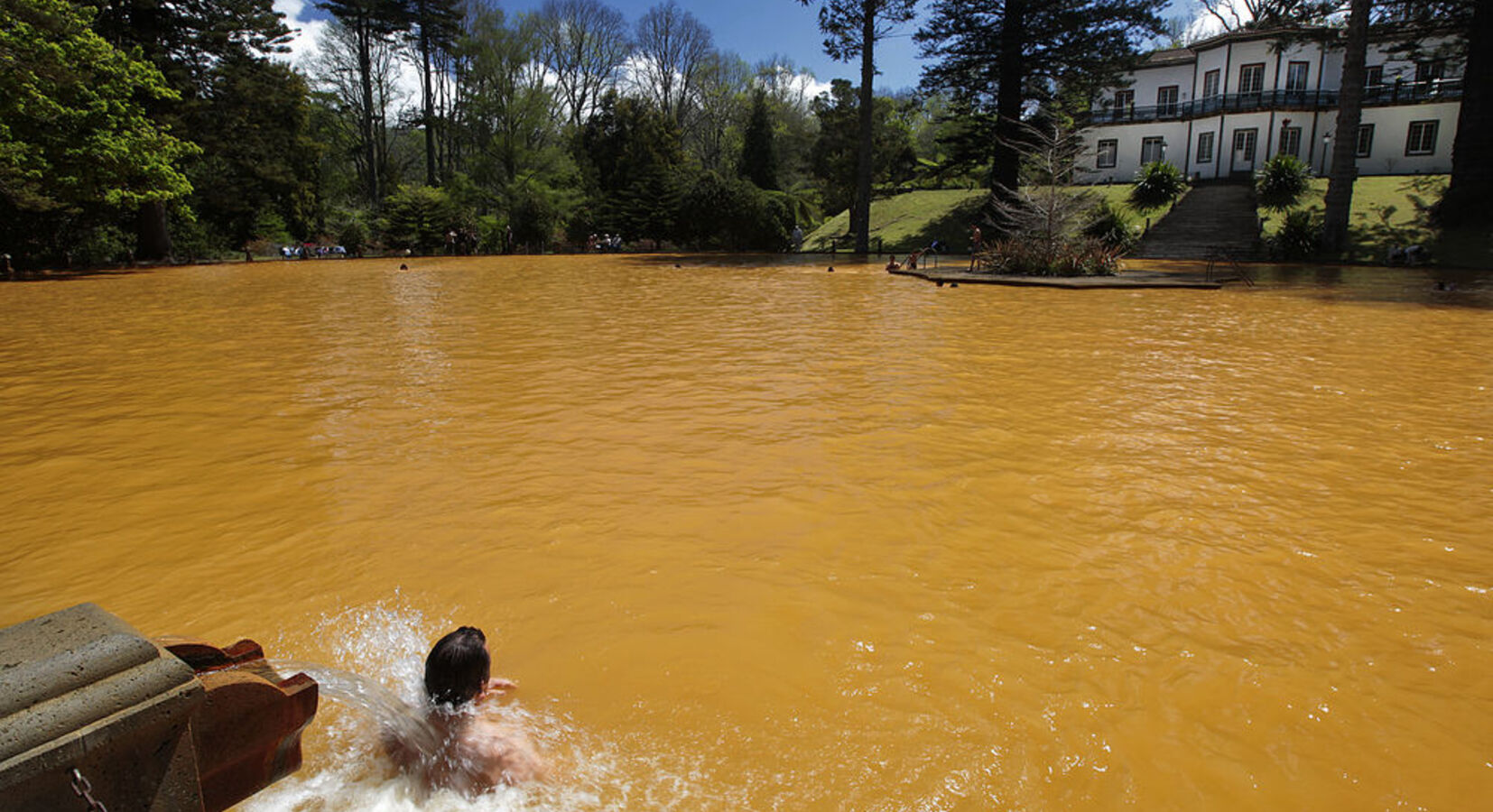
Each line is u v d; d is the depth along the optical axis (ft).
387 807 7.94
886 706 9.57
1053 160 83.51
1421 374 30.07
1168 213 129.49
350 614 11.85
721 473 18.17
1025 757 8.68
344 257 136.36
